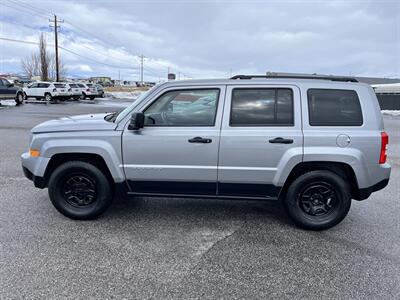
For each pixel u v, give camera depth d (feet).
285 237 13.32
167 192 14.23
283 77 13.70
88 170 14.05
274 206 16.65
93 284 9.93
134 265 11.02
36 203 16.30
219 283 10.14
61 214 14.97
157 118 13.93
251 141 13.28
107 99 132.26
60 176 14.17
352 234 13.69
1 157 26.08
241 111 13.57
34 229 13.51
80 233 13.24
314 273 10.77
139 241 12.69
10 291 9.49
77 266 10.86
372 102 13.47
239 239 13.07
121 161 13.89
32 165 14.47
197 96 13.71
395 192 19.33
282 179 13.42
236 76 13.93
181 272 10.68
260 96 13.52
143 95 14.52
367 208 16.70
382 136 13.29
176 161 13.67
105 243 12.46
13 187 18.62
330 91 13.47
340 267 11.14
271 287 10.00
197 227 14.07
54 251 11.78
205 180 13.75
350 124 13.34
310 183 13.64
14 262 10.99
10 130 41.50
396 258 11.76
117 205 16.39
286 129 13.33
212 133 13.42
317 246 12.60
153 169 13.80
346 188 13.51
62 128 14.25
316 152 13.14
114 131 13.84
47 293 9.45
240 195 13.98
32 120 53.16
